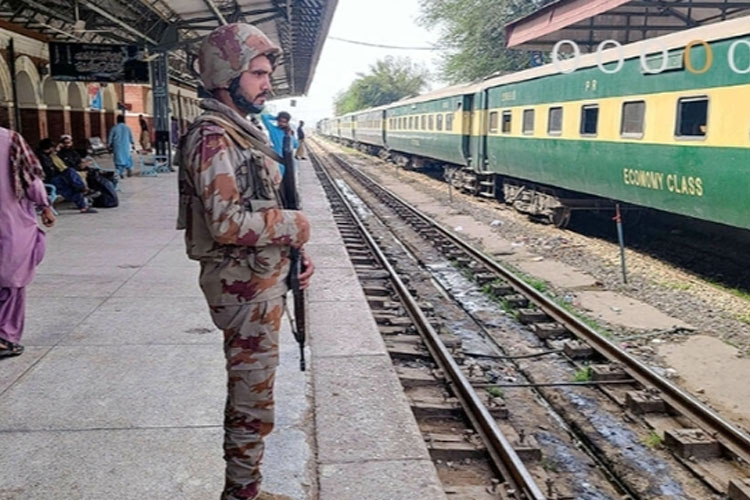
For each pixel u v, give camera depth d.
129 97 34.56
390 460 3.40
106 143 26.86
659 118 9.84
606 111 11.33
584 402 5.46
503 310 8.28
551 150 13.53
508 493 3.78
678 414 5.09
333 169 34.66
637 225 14.34
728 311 7.97
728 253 11.20
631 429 5.00
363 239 12.74
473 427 4.57
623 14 14.80
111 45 16.23
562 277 9.98
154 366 4.51
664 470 4.42
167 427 3.64
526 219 15.88
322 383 4.36
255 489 2.54
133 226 10.30
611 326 7.51
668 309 8.16
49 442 3.45
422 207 18.59
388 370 4.62
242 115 2.38
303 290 2.66
